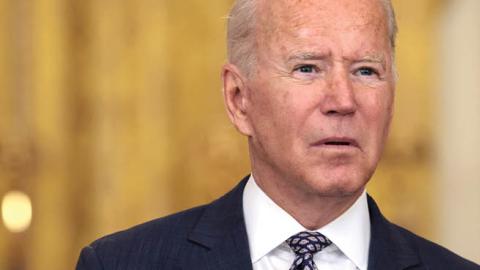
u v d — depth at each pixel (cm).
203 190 1755
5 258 1742
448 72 1734
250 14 723
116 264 725
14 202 1742
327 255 718
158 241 735
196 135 1761
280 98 696
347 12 693
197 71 1770
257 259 722
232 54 742
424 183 1730
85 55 1766
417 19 1734
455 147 1727
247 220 738
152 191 1762
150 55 1767
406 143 1731
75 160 1766
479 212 1712
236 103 750
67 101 1761
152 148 1766
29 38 1753
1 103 1745
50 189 1756
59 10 1758
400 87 1736
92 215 1766
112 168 1766
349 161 687
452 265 740
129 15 1767
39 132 1755
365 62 690
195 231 737
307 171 689
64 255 1758
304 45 689
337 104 678
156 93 1767
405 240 746
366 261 721
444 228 1727
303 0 698
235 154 1747
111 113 1766
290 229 719
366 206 736
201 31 1769
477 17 1722
